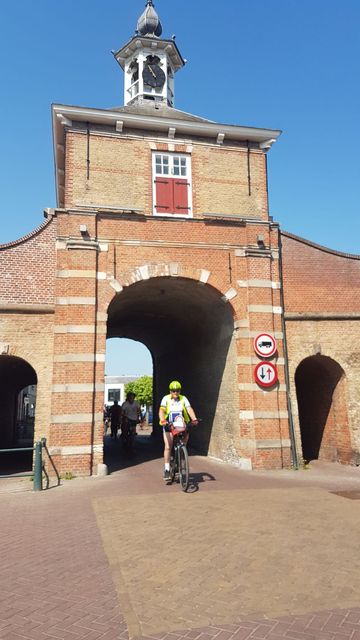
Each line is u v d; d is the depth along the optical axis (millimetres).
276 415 12102
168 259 12445
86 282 11711
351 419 12969
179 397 9359
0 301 11469
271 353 12422
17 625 3672
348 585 4246
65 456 10750
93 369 11312
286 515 6730
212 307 13734
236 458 12398
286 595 4059
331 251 13797
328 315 13211
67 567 4945
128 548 5406
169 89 18391
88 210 12148
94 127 12930
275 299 12945
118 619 3746
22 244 11922
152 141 13250
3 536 6184
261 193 13672
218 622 3611
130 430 15648
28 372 21562
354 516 6656
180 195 13195
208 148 13633
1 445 21734
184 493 8438
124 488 9172
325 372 14055
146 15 18766
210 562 4883
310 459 14742
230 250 12898
